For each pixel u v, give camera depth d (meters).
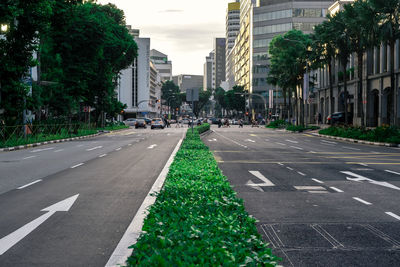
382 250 5.56
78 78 43.16
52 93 42.56
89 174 13.04
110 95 62.81
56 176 12.70
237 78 171.12
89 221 7.02
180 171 10.12
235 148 25.45
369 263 5.05
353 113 61.47
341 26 43.22
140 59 140.75
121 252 5.14
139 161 17.05
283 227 6.76
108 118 79.12
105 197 9.16
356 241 5.98
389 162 17.25
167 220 5.17
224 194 7.29
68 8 31.38
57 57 41.62
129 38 58.66
